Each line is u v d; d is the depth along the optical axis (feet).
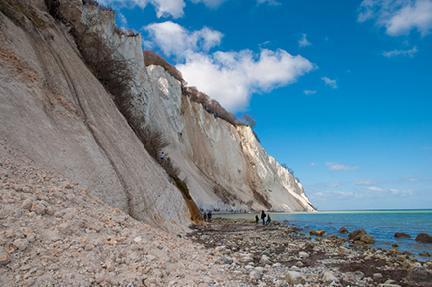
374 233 83.66
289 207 250.57
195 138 201.87
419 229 97.25
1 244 14.32
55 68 45.88
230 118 269.03
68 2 77.10
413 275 28.12
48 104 36.78
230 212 174.40
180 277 18.43
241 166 227.20
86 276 14.69
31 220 17.15
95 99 52.44
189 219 77.46
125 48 122.93
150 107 134.10
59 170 28.91
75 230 18.30
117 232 21.12
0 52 34.96
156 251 20.61
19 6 51.06
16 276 12.99
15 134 27.25
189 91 240.94
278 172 295.07
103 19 106.42
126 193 38.37
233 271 24.75
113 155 42.34
